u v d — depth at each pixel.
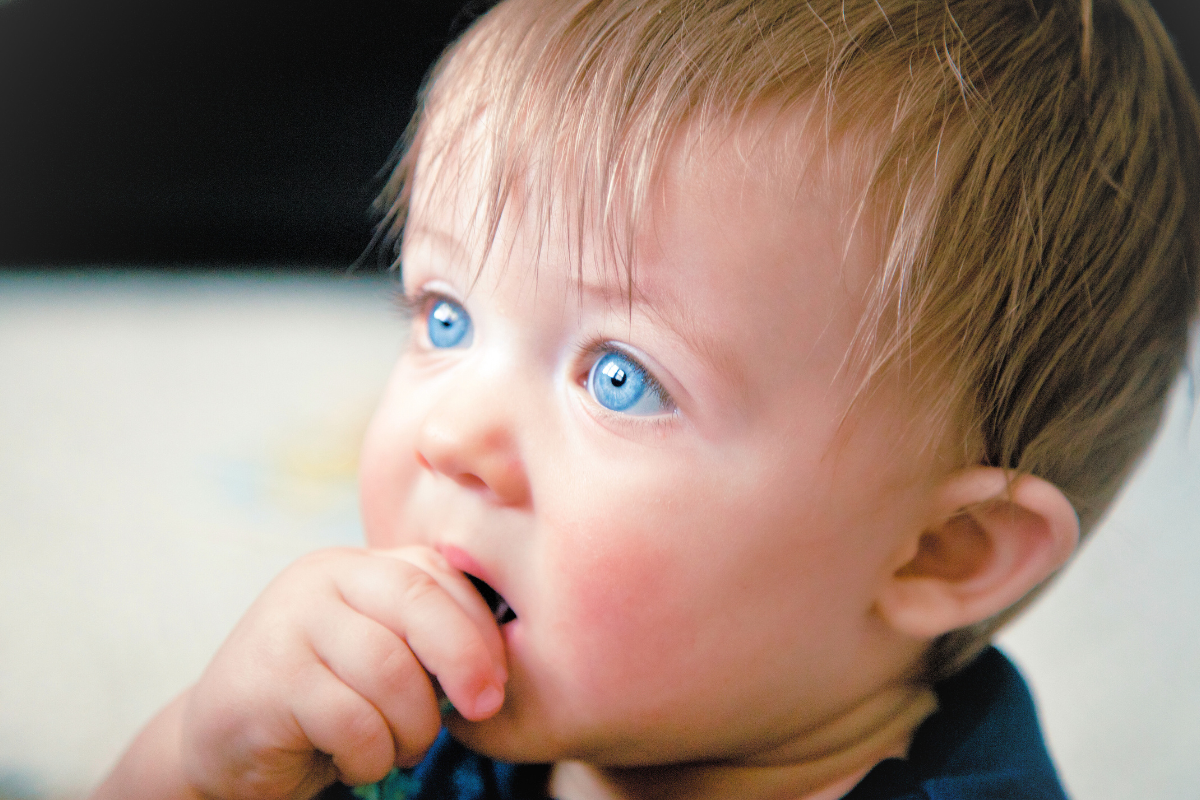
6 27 2.58
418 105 0.80
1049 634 1.32
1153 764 1.09
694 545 0.59
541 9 0.67
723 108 0.58
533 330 0.60
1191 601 1.37
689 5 0.62
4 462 1.64
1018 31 0.65
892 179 0.58
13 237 2.66
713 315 0.57
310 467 1.65
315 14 2.49
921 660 0.69
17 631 1.23
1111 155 0.66
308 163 2.62
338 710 0.59
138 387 1.94
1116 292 0.66
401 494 0.65
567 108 0.60
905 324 0.59
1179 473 1.57
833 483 0.60
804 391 0.58
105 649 1.20
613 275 0.58
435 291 0.66
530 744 0.63
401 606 0.60
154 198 2.68
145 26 2.58
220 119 2.61
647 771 0.72
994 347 0.62
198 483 1.60
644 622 0.59
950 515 0.64
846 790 0.68
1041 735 0.69
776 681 0.63
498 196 0.61
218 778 0.63
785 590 0.61
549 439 0.60
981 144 0.61
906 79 0.60
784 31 0.61
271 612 0.62
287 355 2.12
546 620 0.60
